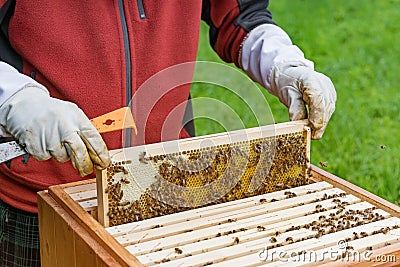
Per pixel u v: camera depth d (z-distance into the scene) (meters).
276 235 2.88
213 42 4.21
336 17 11.40
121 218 3.01
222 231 2.89
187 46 3.83
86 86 3.58
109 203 2.97
